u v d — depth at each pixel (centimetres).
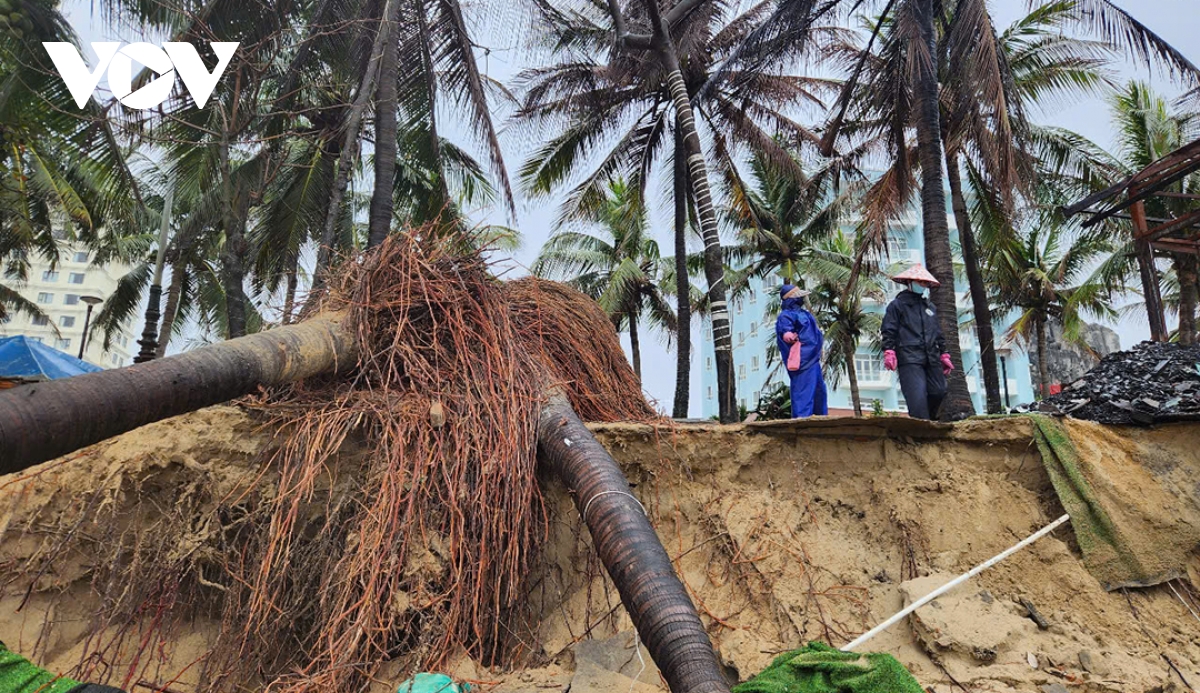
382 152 1071
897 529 566
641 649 482
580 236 2425
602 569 527
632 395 736
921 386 684
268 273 1580
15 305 2402
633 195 1822
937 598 501
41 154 1519
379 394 529
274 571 452
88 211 1742
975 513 560
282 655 465
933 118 1123
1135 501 540
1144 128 1784
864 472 593
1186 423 572
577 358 694
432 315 564
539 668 479
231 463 493
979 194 1616
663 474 583
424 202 1711
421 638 440
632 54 1342
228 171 1034
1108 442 580
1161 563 520
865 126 1730
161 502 495
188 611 488
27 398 282
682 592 404
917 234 3416
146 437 496
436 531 462
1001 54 1084
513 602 498
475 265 615
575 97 1611
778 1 1536
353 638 405
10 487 490
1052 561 527
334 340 527
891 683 366
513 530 482
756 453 593
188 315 2411
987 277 2266
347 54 1166
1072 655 466
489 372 540
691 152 1119
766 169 1778
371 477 477
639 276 2169
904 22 1079
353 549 448
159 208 2159
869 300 3284
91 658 438
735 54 1241
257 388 452
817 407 745
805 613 518
